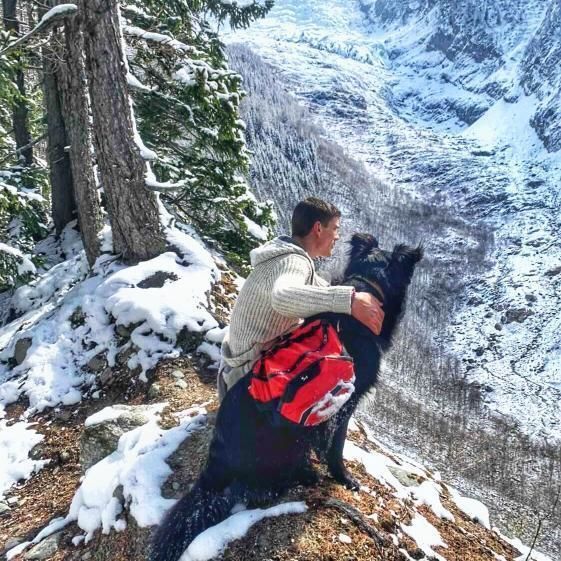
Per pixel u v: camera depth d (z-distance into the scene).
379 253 3.10
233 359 3.11
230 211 9.48
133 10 9.13
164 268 6.35
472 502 4.19
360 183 105.81
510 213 99.81
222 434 2.96
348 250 3.21
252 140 100.62
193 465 3.55
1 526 4.18
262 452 2.93
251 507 3.11
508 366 55.12
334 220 3.11
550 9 178.88
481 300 68.81
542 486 32.78
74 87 6.83
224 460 2.97
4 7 11.05
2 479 4.75
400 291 3.04
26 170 9.96
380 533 3.13
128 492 3.38
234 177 9.71
